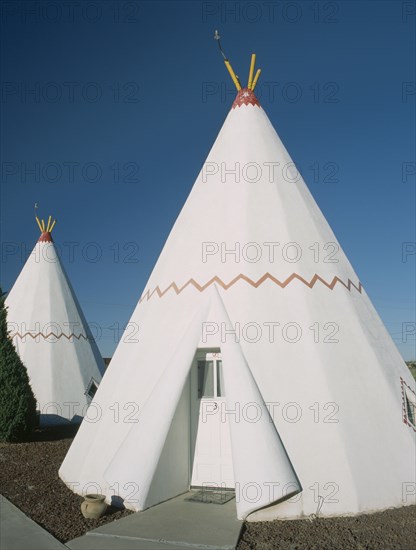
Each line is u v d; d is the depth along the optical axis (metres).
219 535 4.99
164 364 6.42
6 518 5.61
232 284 6.61
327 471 5.51
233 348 6.11
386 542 4.77
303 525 5.23
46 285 14.58
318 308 6.43
